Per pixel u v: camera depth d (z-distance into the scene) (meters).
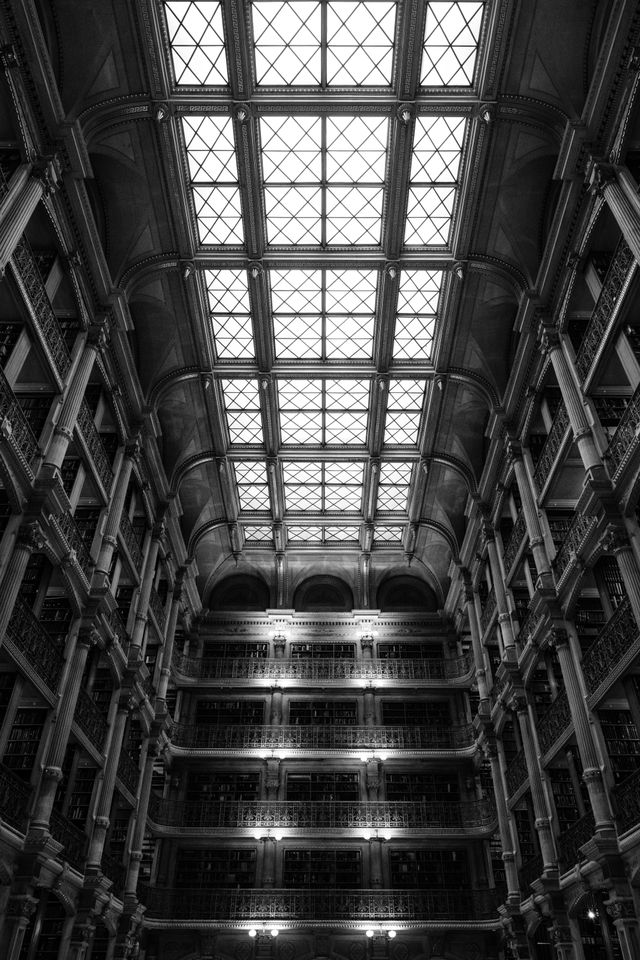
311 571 28.64
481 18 13.35
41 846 11.59
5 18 11.03
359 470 24.61
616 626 12.23
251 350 19.81
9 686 11.99
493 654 22.56
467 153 15.10
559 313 14.96
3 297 11.81
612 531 11.89
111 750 16.52
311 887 21.73
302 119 14.98
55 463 12.82
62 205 13.35
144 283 16.91
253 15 13.48
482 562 22.44
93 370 16.25
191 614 27.11
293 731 24.42
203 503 24.81
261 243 17.00
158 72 13.78
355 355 20.12
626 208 11.70
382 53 14.00
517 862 18.30
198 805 22.81
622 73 11.72
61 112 12.48
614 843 11.62
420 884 21.78
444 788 23.75
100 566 15.90
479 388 19.42
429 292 18.33
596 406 13.62
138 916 18.23
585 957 14.18
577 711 13.53
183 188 15.77
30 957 12.15
